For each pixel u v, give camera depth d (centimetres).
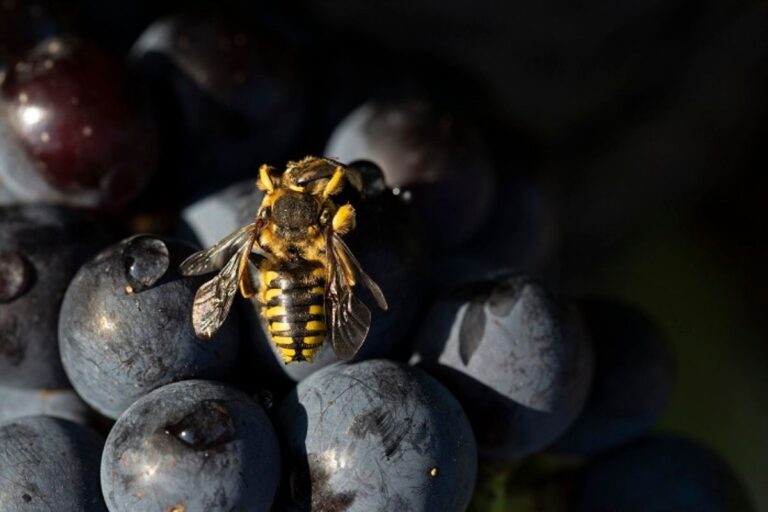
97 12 18
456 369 15
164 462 14
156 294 15
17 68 16
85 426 15
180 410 14
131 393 15
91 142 16
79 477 15
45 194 16
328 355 15
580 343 15
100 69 16
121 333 15
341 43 19
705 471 17
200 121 17
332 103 18
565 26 19
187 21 17
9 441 15
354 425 14
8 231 15
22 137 16
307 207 15
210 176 17
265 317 15
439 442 14
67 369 15
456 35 19
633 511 17
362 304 15
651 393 17
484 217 18
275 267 15
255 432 14
